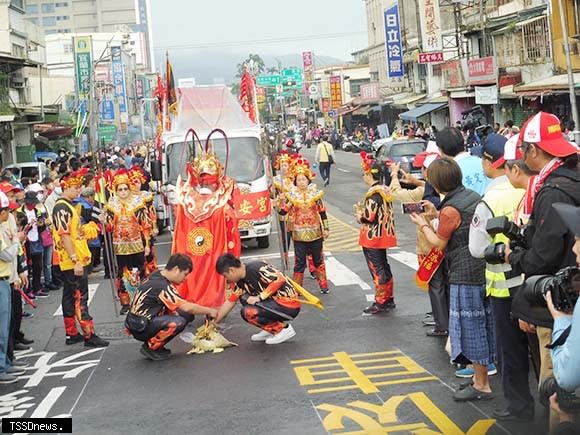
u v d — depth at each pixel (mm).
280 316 9086
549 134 5402
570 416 4801
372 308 10438
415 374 7727
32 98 47844
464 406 6715
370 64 72812
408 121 51906
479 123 25469
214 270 10008
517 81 31359
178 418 6957
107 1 159000
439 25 37562
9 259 8438
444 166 6723
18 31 43406
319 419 6664
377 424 6453
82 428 6910
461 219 6668
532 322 5203
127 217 11742
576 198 5055
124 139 59438
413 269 13352
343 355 8562
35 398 7871
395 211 21547
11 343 8930
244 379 7961
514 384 6188
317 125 76438
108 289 13836
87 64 48156
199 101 17734
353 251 15914
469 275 6684
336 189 29844
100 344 9797
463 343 6742
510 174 5824
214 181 10328
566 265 5012
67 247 9609
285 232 13555
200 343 9141
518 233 5457
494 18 34812
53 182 15234
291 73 78500
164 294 8781
